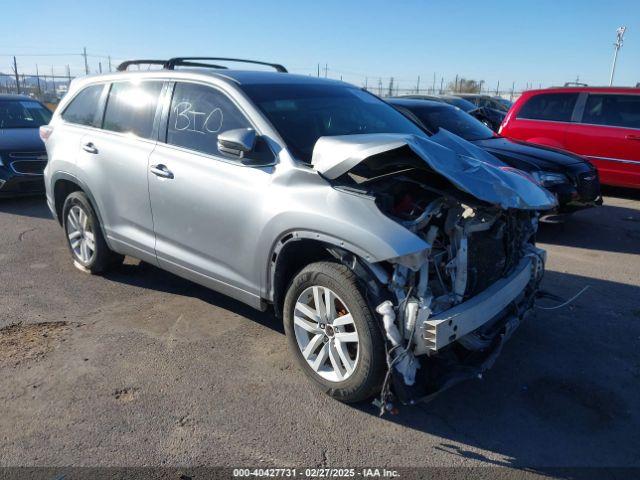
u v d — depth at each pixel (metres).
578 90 9.16
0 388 3.36
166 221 4.12
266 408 3.19
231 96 3.83
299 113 3.83
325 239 3.04
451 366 3.05
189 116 4.06
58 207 5.49
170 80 4.27
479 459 2.81
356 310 2.97
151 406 3.20
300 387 3.40
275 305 3.54
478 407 3.25
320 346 3.35
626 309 4.64
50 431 2.97
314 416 3.13
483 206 3.03
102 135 4.70
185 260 4.05
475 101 21.56
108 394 3.31
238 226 3.57
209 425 3.04
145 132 4.34
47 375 3.50
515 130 9.67
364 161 3.21
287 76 4.37
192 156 3.90
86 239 5.17
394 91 35.62
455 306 2.98
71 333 4.08
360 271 2.95
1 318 4.31
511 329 3.40
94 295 4.79
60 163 5.07
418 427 3.05
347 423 3.07
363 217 2.91
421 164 3.12
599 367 3.70
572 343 4.03
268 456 2.80
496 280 3.41
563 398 3.35
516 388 3.45
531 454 2.85
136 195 4.33
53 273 5.33
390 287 2.89
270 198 3.36
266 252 3.41
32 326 4.18
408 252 2.75
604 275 5.50
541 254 3.86
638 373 3.64
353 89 4.66
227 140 3.36
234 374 3.54
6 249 6.11
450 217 3.07
